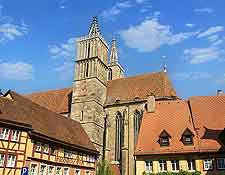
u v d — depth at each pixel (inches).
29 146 1633.9
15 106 1770.4
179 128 1989.4
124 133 2704.2
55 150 1886.1
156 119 2128.4
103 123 2938.0
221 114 1974.7
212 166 1723.7
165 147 1886.1
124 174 2464.3
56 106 3159.5
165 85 2896.2
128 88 3065.9
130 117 2773.1
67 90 3314.5
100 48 3166.8
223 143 1756.9
